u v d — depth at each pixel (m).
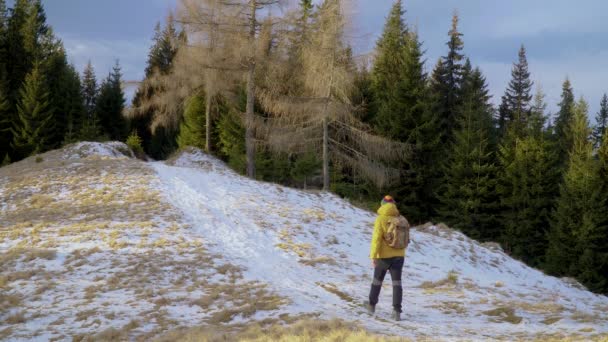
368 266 11.99
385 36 41.72
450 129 38.47
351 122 24.52
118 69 51.56
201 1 24.75
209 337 5.82
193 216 14.62
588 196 27.61
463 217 29.73
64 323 6.98
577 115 31.61
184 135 40.56
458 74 42.06
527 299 9.39
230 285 9.05
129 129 51.97
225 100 32.88
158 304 7.83
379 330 6.05
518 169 30.66
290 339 5.39
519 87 52.88
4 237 12.34
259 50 23.88
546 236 29.30
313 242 13.45
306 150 24.84
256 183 20.02
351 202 22.05
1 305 7.69
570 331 6.18
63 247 11.38
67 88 44.38
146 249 11.36
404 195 29.91
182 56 28.67
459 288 10.03
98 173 19.27
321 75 22.42
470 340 5.63
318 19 22.67
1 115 37.38
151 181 18.16
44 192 17.05
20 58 44.31
